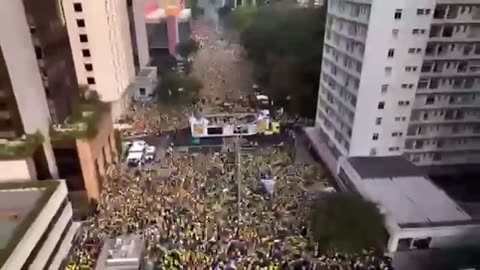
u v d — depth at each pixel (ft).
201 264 122.01
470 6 150.51
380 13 144.05
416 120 166.61
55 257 117.91
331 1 180.96
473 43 156.25
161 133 227.81
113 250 123.95
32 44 139.54
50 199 119.55
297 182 173.37
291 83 258.78
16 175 139.33
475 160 178.29
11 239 100.89
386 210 138.21
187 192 161.17
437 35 153.99
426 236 132.77
